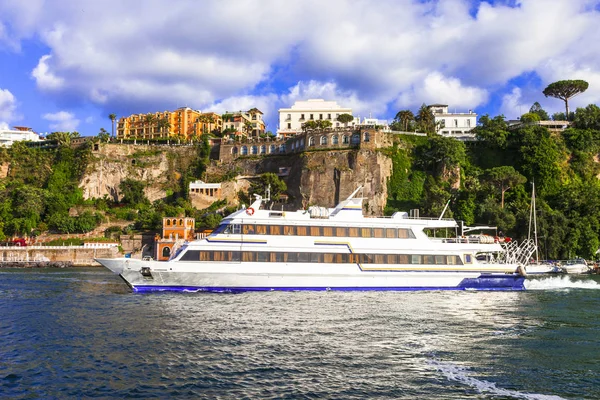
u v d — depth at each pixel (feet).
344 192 373.40
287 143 440.45
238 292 140.67
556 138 383.86
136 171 456.86
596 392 61.57
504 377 67.10
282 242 143.13
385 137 393.09
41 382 64.13
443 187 365.61
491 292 153.17
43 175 452.35
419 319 106.22
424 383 64.54
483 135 387.75
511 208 326.85
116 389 61.57
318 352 78.54
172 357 74.95
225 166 452.35
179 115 572.10
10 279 206.18
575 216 305.12
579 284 181.16
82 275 233.96
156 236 331.98
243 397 59.11
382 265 148.46
